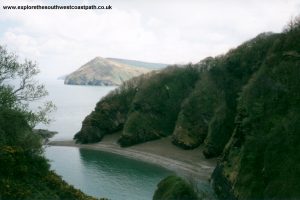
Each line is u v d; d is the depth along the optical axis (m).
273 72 84.25
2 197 21.72
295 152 57.97
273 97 77.00
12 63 33.69
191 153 126.81
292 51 85.88
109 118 159.88
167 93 161.62
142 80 174.50
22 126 29.67
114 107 163.50
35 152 29.17
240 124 87.88
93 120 154.75
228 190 73.62
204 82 147.00
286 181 54.72
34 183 25.81
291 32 93.81
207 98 140.88
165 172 101.19
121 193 78.19
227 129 119.56
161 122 154.00
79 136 150.50
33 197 23.70
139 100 157.12
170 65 179.12
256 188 61.31
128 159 119.81
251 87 89.69
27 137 28.88
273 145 63.09
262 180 61.09
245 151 71.00
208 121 136.88
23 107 32.91
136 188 82.62
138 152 131.12
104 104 162.62
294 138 60.31
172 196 51.88
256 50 135.38
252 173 65.50
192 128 137.12
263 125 72.94
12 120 28.62
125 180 90.44
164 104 158.50
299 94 70.56
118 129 161.88
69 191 28.38
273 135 65.19
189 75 168.25
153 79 166.88
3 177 23.86
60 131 172.00
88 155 125.12
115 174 97.12
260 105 78.94
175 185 53.78
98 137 152.50
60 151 131.75
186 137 134.75
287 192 52.78
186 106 143.00
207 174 99.69
